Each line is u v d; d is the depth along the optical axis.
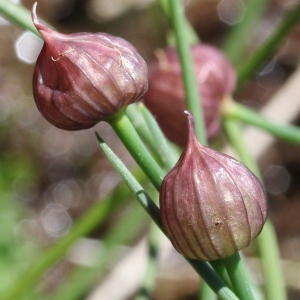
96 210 0.29
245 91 0.50
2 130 0.51
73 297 0.35
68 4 0.54
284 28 0.31
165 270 0.44
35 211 0.49
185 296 0.44
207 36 0.52
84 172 0.51
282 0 0.53
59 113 0.23
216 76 0.28
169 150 0.24
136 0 0.53
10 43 0.52
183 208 0.22
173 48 0.28
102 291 0.36
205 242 0.22
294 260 0.45
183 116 0.28
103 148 0.23
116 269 0.37
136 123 0.25
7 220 0.44
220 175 0.22
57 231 0.49
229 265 0.23
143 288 0.27
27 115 0.52
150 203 0.23
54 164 0.51
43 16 0.53
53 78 0.23
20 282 0.30
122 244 0.39
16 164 0.50
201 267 0.23
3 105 0.52
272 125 0.28
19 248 0.42
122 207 0.46
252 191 0.22
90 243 0.43
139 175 0.30
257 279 0.40
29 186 0.49
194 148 0.22
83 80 0.23
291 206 0.48
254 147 0.39
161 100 0.28
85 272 0.36
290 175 0.49
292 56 0.50
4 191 0.47
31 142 0.51
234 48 0.36
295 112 0.39
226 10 0.52
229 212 0.22
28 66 0.52
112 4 0.54
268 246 0.27
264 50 0.31
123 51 0.23
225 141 0.37
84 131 0.52
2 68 0.52
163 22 0.53
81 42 0.23
